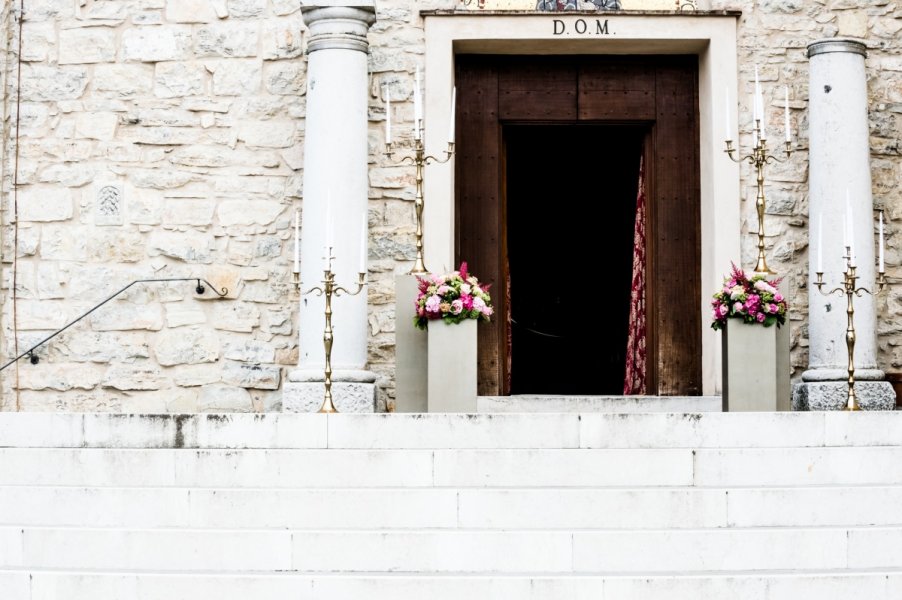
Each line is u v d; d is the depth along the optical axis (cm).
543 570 649
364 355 955
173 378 1036
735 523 680
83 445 748
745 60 1051
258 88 1050
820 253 849
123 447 746
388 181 1041
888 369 1042
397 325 906
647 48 1070
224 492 687
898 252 1051
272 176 1045
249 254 1041
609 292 1355
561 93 1089
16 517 698
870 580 617
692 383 1076
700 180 1082
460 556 650
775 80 1049
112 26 1057
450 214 1043
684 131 1088
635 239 1112
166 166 1048
